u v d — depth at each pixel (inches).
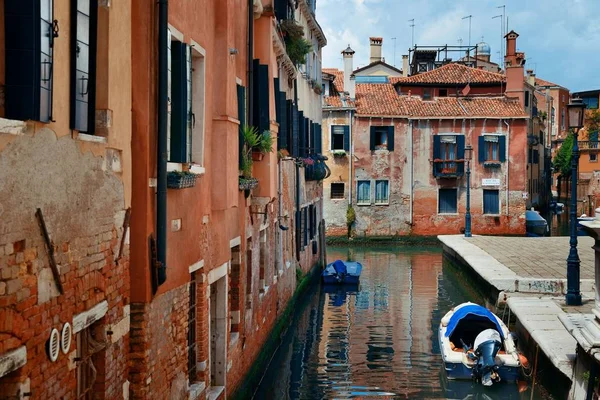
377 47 2000.5
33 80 162.4
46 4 172.6
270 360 555.2
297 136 744.3
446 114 1446.9
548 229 1627.7
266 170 489.7
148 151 245.9
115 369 226.5
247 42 456.8
